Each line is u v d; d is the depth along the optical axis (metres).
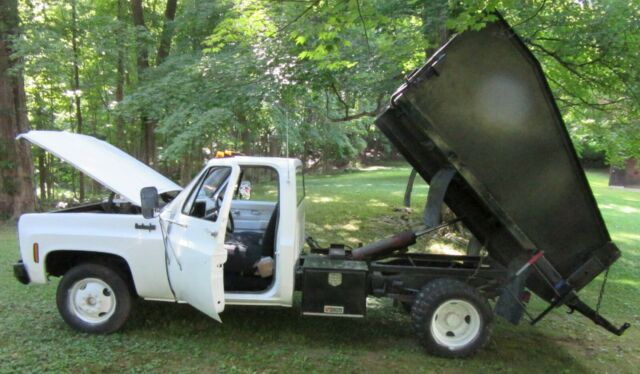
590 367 4.72
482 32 4.61
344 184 22.00
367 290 4.96
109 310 4.93
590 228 4.84
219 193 5.11
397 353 4.76
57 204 15.69
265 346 4.77
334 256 5.20
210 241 4.35
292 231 4.84
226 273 5.18
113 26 14.18
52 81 15.26
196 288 4.47
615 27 7.20
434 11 7.69
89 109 19.92
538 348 5.14
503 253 5.11
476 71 4.63
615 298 7.20
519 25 7.43
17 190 13.28
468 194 5.12
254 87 9.20
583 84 8.45
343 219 11.95
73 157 5.04
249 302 4.83
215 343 4.78
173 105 9.74
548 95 4.65
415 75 4.64
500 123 4.67
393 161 43.84
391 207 13.64
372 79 9.62
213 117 9.14
